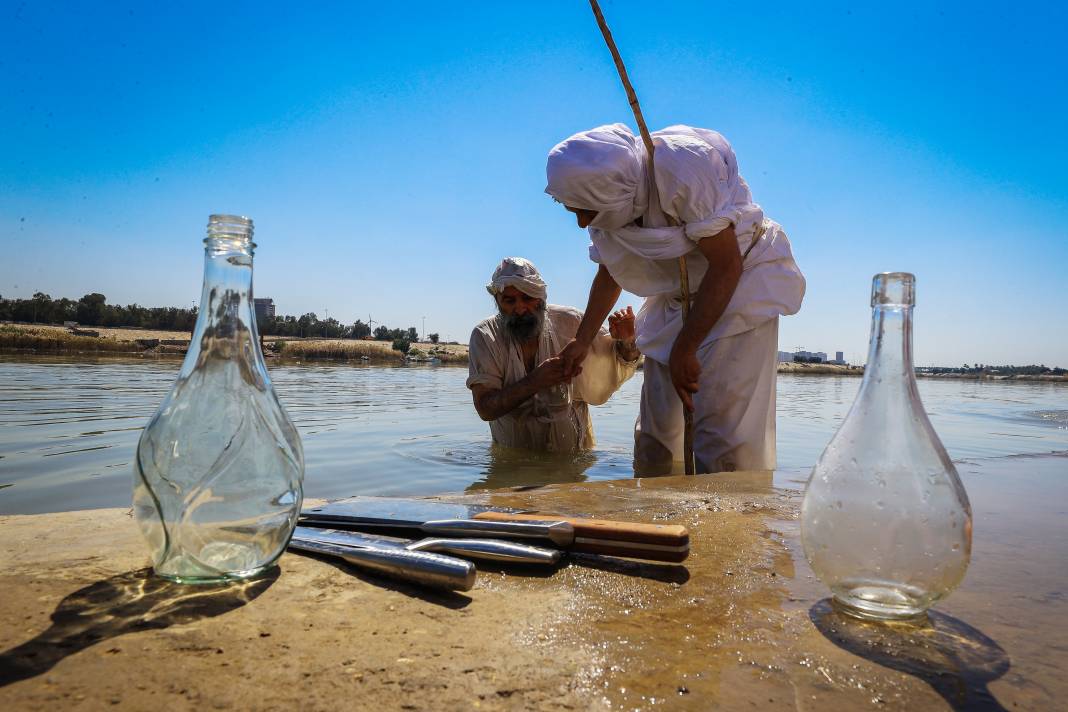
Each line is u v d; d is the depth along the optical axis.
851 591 1.03
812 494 1.09
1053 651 0.93
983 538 1.53
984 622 1.03
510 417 4.33
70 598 1.03
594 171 2.83
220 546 1.09
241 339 1.17
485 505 1.84
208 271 1.17
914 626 1.01
